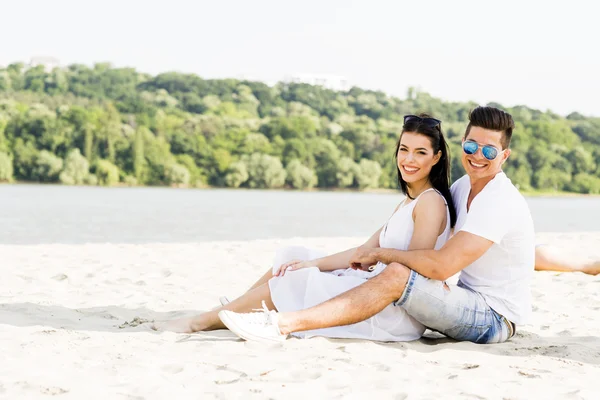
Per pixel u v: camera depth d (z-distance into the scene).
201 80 99.44
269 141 77.69
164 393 3.00
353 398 3.03
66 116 68.50
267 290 4.15
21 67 99.44
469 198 4.07
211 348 3.81
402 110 104.81
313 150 76.19
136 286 6.43
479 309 4.02
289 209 39.44
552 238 14.04
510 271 4.06
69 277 6.75
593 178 84.75
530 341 4.33
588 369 3.68
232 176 73.00
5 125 67.56
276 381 3.24
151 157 70.69
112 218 27.16
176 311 5.17
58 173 67.38
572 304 5.88
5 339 3.88
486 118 3.90
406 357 3.78
